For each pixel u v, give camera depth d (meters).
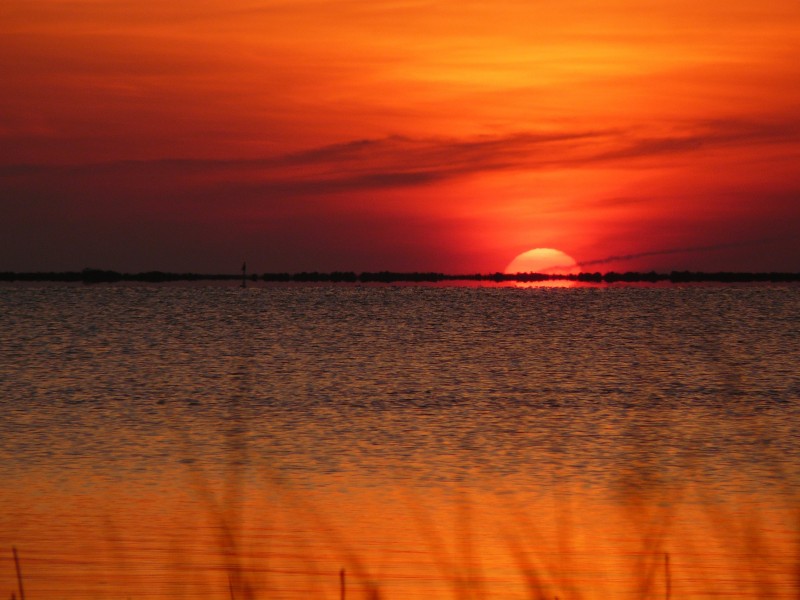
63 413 106.81
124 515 61.81
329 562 52.41
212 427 98.19
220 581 48.84
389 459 82.12
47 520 60.59
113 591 47.47
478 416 107.38
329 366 162.38
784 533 56.31
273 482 72.44
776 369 154.38
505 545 55.94
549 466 78.81
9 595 46.91
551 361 171.38
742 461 79.19
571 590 43.72
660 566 50.88
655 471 75.94
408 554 54.31
